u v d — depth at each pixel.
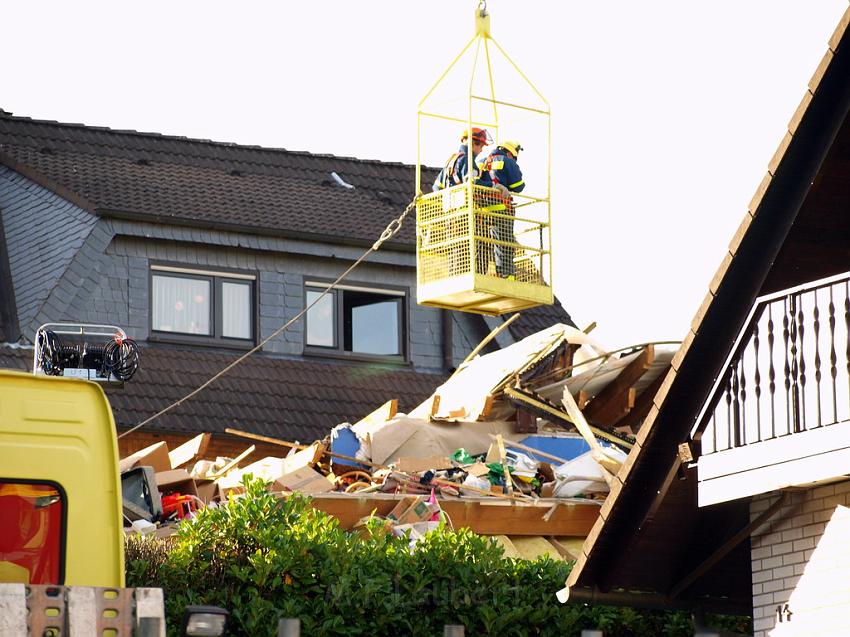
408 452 35.59
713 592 26.33
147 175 48.03
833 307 22.47
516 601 25.78
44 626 15.03
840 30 21.86
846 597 22.89
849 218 23.38
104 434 17.31
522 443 36.28
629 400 37.50
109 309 43.94
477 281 33.00
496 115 35.41
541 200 34.59
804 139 22.61
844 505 23.14
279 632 18.34
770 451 22.97
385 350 47.69
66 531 16.92
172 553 24.41
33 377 17.14
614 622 26.69
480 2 34.25
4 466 16.83
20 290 44.38
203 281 45.66
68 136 49.75
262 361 45.59
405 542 25.97
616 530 25.05
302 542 24.42
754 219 23.06
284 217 47.34
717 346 24.00
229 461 36.91
